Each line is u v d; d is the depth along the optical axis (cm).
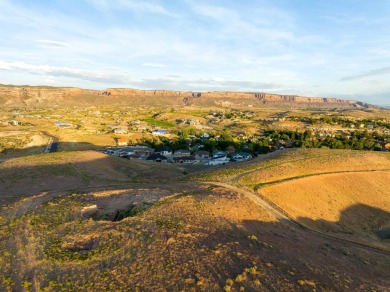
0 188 5594
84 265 2406
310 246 3278
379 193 6306
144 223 3262
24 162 7444
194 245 2741
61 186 5791
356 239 4475
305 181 5959
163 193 4700
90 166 7656
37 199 4372
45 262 2453
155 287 2100
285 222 4244
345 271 2631
